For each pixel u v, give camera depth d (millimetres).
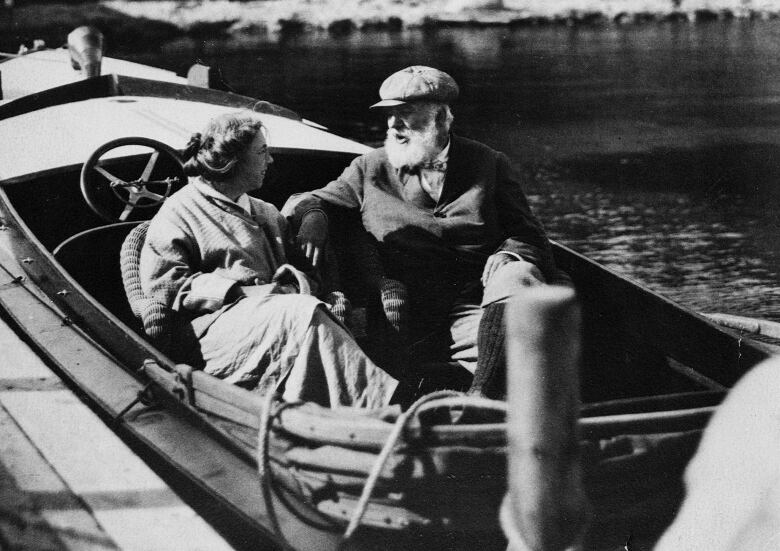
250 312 3434
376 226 4113
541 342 2168
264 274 3760
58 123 5645
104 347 3857
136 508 3021
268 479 2785
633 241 8648
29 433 3473
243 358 3414
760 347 3418
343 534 2805
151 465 3580
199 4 23016
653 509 2820
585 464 2695
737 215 9281
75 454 3340
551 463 2230
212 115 5895
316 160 5562
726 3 24922
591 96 15430
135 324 4824
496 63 18734
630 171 11070
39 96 6234
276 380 3385
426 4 24656
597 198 10039
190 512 3010
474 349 3850
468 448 2656
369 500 2734
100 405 3580
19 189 5234
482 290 4066
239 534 3332
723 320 5805
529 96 15508
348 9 24266
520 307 2172
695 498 1686
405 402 3445
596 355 4168
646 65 18188
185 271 3605
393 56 19484
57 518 2953
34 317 4250
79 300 3973
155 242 3664
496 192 4148
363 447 2705
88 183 4715
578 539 2291
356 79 16609
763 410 1669
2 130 5613
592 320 4203
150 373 3383
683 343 3725
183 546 2826
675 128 13062
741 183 10383
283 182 5555
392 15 24219
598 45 21000
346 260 4223
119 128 5562
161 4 22625
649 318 3885
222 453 3125
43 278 4316
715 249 8352
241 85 15977
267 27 23359
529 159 11711
